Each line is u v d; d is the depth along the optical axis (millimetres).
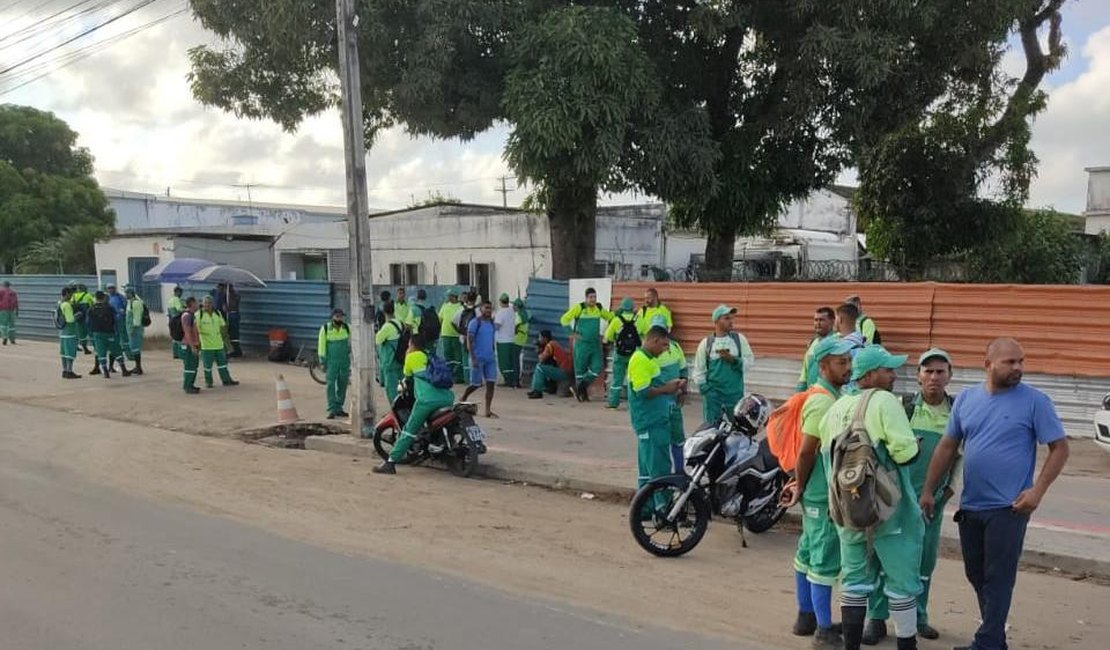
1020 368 4531
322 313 21078
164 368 20344
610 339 13898
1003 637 4570
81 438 11992
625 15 15570
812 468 4984
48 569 6238
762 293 13805
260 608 5488
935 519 5117
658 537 7352
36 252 37375
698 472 6832
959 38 16578
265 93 18844
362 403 11531
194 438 12203
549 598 5754
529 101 14453
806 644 5023
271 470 10000
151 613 5387
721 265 19672
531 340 16766
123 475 9578
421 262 25875
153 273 21500
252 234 27703
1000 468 4520
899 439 4461
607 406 14102
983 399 4652
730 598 5812
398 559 6594
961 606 5668
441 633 5109
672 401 7672
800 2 16078
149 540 6996
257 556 6605
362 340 11508
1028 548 6602
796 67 16594
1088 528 7090
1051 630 5238
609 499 8797
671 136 15836
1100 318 10844
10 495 8547
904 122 17875
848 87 17109
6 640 4957
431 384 9781
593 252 18828
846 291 12906
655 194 17281
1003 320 11531
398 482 9484
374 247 26891
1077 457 9938
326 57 16797
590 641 5012
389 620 5305
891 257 20375
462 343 16938
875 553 4754
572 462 9945
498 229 24188
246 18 17047
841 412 4688
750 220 19047
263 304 22297
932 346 12109
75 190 41031
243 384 17578
